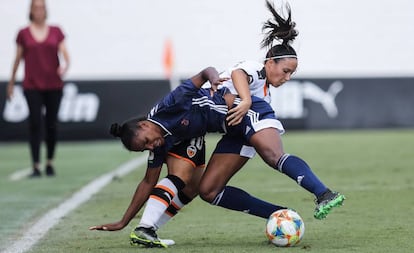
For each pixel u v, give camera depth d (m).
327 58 70.88
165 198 22.08
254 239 23.36
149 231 21.98
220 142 23.09
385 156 47.47
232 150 22.81
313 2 70.50
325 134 62.78
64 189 36.62
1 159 51.22
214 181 22.83
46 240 24.09
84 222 27.44
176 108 21.94
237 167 22.94
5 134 60.97
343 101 64.94
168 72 66.50
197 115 22.17
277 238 21.91
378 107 65.31
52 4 68.62
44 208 30.97
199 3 69.75
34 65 41.94
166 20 69.69
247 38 70.12
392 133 63.12
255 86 22.91
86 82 62.22
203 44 69.94
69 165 47.00
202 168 23.34
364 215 27.39
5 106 61.09
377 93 65.38
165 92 62.97
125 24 69.38
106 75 69.31
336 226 25.27
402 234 23.62
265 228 24.59
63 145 59.62
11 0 67.44
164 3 69.69
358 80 65.19
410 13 71.12
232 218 27.48
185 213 28.72
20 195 34.84
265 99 23.25
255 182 37.59
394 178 37.84
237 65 22.95
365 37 71.00
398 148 51.88
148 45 69.56
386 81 65.56
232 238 23.61
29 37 42.00
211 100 22.38
